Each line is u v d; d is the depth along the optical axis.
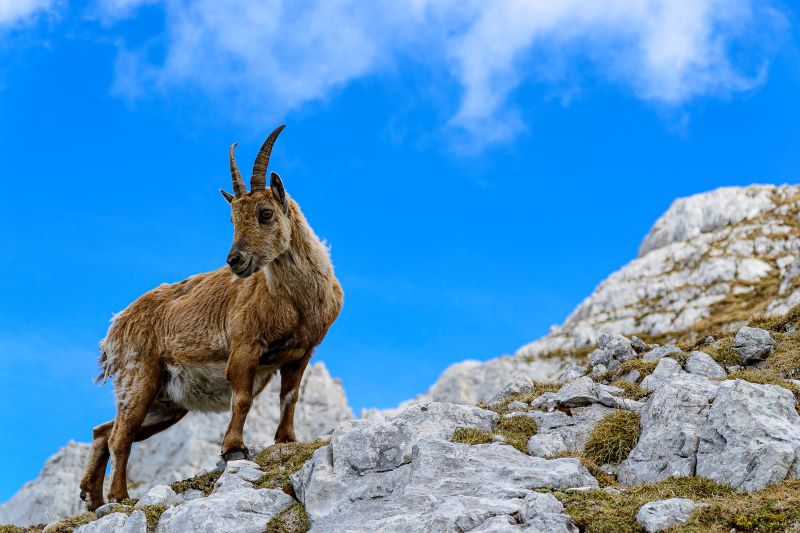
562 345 73.25
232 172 13.48
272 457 12.95
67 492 45.25
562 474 9.97
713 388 11.06
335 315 14.10
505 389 14.70
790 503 8.50
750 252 76.56
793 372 12.67
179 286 15.05
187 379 14.39
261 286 13.35
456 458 10.52
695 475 9.88
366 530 9.22
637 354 15.78
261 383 14.15
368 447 11.28
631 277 82.19
